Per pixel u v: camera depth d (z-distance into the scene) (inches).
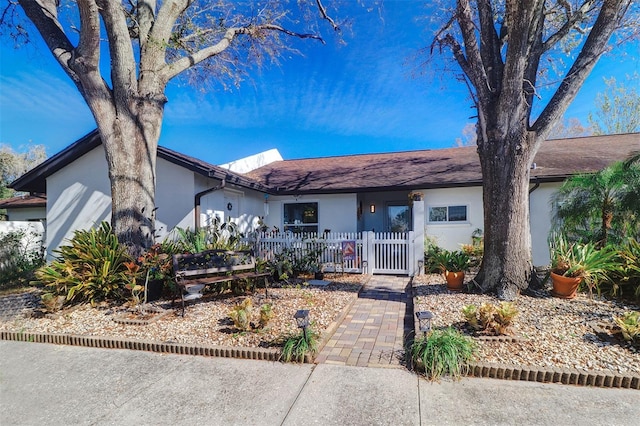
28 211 658.8
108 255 255.3
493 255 238.5
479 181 396.8
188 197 371.6
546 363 139.4
